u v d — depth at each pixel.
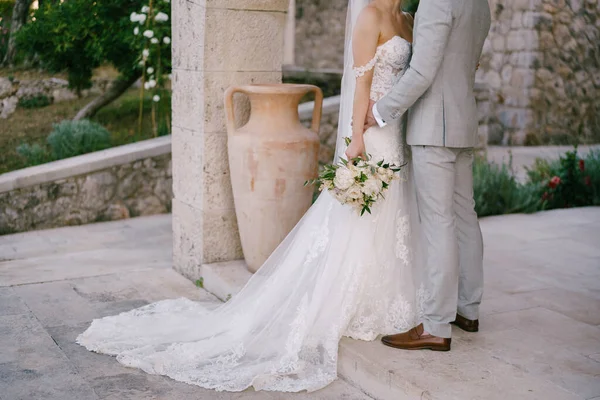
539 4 10.89
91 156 7.25
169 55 8.53
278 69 4.64
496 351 3.24
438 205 3.15
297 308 3.35
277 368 3.23
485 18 3.15
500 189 6.74
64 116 9.27
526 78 11.03
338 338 3.28
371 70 3.16
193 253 4.75
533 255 5.09
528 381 2.93
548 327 3.58
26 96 9.36
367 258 3.29
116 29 8.48
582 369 3.06
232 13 4.42
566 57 11.27
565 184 7.15
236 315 3.62
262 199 4.24
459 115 3.09
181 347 3.47
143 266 5.27
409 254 3.40
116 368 3.37
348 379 3.26
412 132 3.14
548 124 11.30
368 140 3.29
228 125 4.32
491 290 4.22
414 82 2.99
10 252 5.98
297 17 13.46
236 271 4.48
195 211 4.68
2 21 9.42
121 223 7.04
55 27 8.48
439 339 3.20
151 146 7.28
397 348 3.26
